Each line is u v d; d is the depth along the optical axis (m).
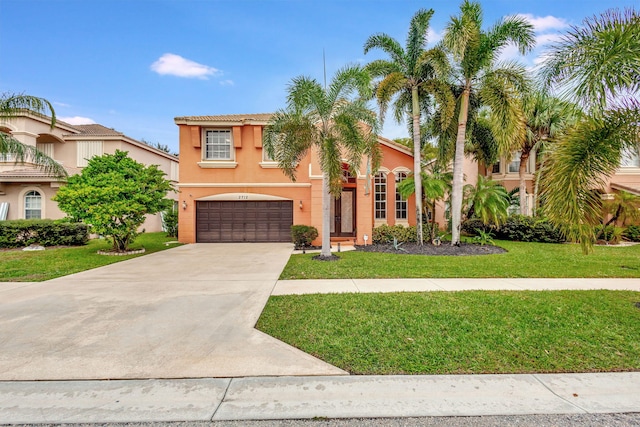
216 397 3.13
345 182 17.08
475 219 18.28
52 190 17.80
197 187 16.78
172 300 6.27
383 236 16.14
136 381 3.40
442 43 13.07
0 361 3.79
